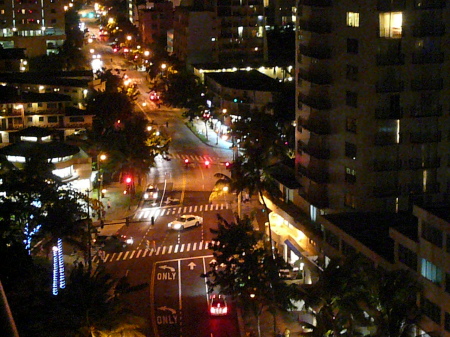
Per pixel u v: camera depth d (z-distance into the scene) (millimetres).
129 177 121125
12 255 68625
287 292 64938
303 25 88312
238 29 198375
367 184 78938
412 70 77375
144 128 134875
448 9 76812
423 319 54781
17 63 192125
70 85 159625
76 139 128500
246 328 72438
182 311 77750
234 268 70938
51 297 56906
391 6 75625
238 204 109375
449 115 78938
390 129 78188
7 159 102375
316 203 85500
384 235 67625
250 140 118562
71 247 91125
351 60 79250
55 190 84250
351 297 51281
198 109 172500
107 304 57062
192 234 104375
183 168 143000
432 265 53375
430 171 79688
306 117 89938
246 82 165500
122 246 97562
